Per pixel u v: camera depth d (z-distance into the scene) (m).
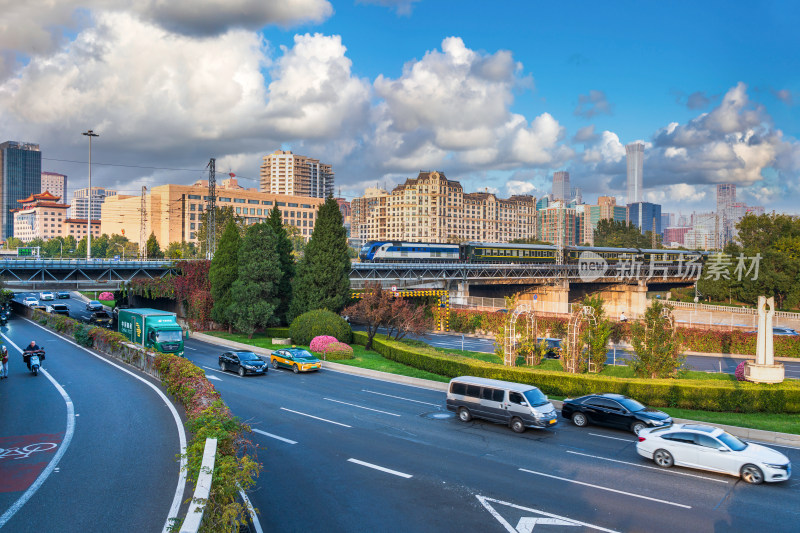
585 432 24.09
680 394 28.30
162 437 19.02
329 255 56.81
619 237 190.25
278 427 23.50
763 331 29.14
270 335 55.91
